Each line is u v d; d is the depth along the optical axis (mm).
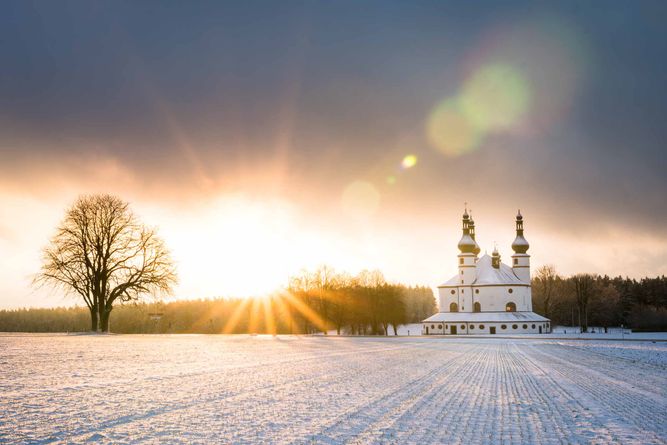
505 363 50594
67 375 30828
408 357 55281
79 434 16609
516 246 193375
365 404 23562
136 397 23781
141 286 89500
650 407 24984
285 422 19203
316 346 73000
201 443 15906
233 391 26422
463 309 188500
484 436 17844
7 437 15992
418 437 17422
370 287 173000
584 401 26375
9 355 42531
